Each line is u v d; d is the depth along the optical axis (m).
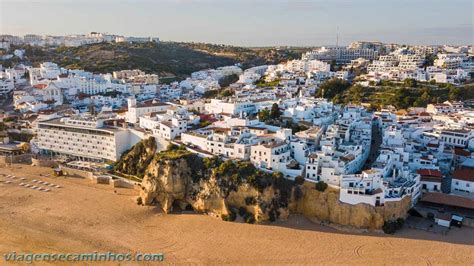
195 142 158.12
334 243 115.56
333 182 129.12
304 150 142.50
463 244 114.44
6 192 152.25
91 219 130.62
